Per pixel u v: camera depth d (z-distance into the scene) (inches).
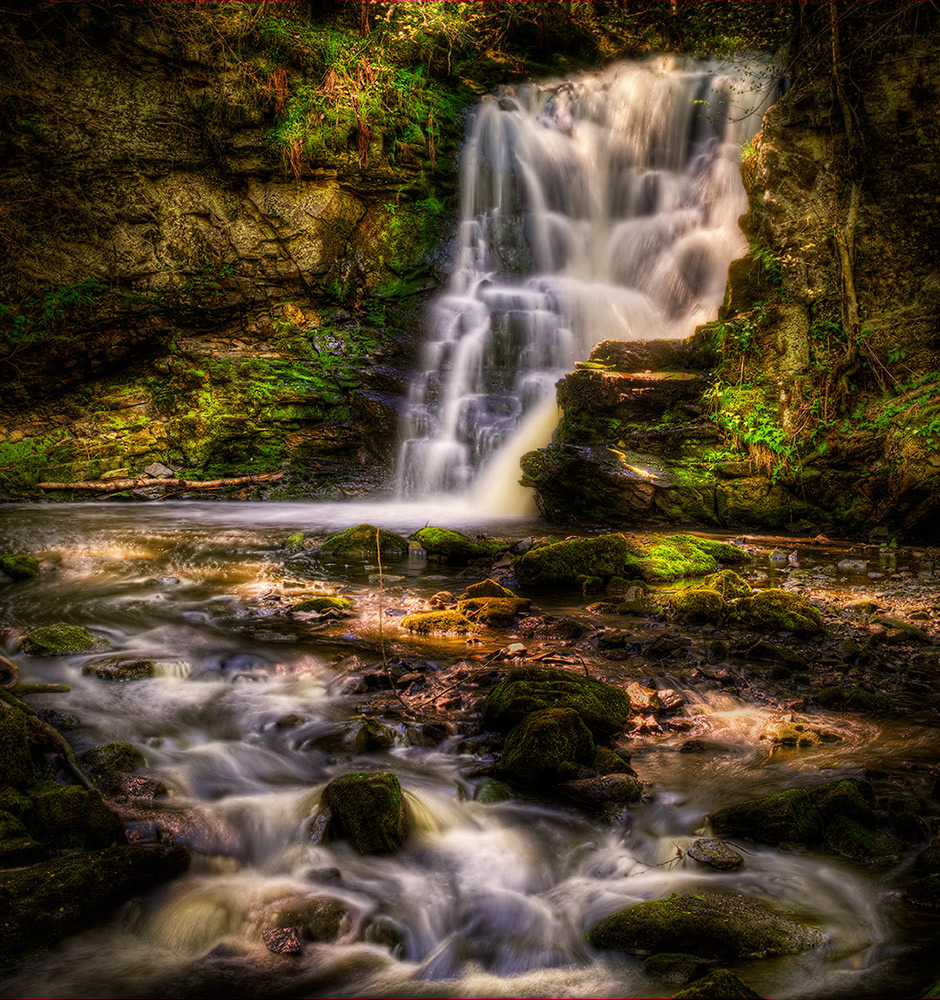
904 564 386.3
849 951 123.9
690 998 107.6
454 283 712.4
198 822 156.7
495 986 121.2
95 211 625.6
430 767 180.7
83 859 137.9
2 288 609.0
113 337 642.2
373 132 687.7
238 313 671.8
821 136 504.7
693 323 649.0
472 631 272.4
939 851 141.6
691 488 476.7
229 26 643.5
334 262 685.9
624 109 740.7
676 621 285.1
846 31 498.3
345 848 152.6
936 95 478.6
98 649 248.4
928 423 446.9
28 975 121.9
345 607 296.5
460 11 745.6
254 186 660.1
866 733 196.2
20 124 597.9
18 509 531.5
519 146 756.0
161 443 625.0
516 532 455.8
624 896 139.8
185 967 125.3
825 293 496.1
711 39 781.3
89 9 603.2
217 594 319.6
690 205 703.1
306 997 118.8
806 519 471.8
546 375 626.8
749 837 154.2
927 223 484.7
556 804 167.0
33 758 171.2
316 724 196.1
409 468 599.8
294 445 636.7
